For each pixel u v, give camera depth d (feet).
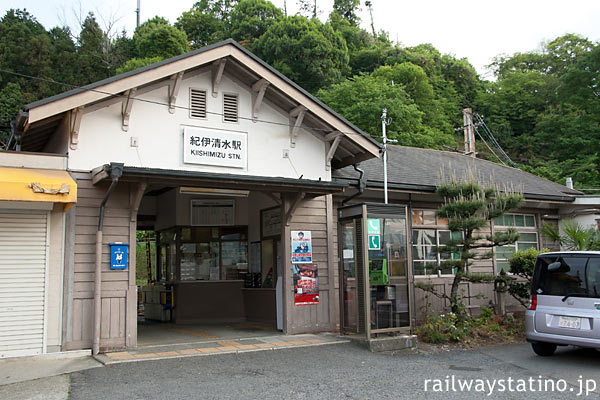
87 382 20.56
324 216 34.37
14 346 24.48
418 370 23.40
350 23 163.32
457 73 144.36
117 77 26.68
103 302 26.53
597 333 24.04
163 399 18.17
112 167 23.50
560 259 26.48
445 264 33.76
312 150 34.55
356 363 24.71
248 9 137.08
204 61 29.27
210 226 41.34
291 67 108.88
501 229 44.86
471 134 62.03
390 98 95.50
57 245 25.94
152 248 52.49
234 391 19.24
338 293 34.06
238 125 32.09
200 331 34.71
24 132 27.86
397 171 42.34
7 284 24.63
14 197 22.50
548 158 113.09
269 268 38.34
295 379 21.26
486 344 30.73
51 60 114.62
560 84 122.83
